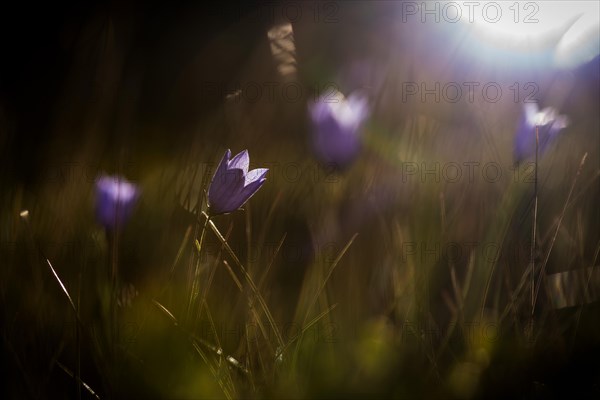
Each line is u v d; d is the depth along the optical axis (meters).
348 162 0.42
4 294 0.35
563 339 0.35
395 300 0.36
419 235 0.39
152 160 0.50
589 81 0.53
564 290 0.38
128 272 0.37
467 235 0.40
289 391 0.32
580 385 0.35
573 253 0.40
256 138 0.51
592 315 0.37
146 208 0.40
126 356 0.33
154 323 0.34
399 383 0.34
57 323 0.36
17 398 0.32
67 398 0.33
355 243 0.38
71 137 0.52
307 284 0.36
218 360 0.33
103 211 0.38
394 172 0.43
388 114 0.48
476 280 0.38
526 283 0.37
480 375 0.34
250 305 0.33
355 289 0.36
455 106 0.50
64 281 0.37
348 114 0.43
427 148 0.46
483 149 0.46
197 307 0.34
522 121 0.41
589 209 0.42
